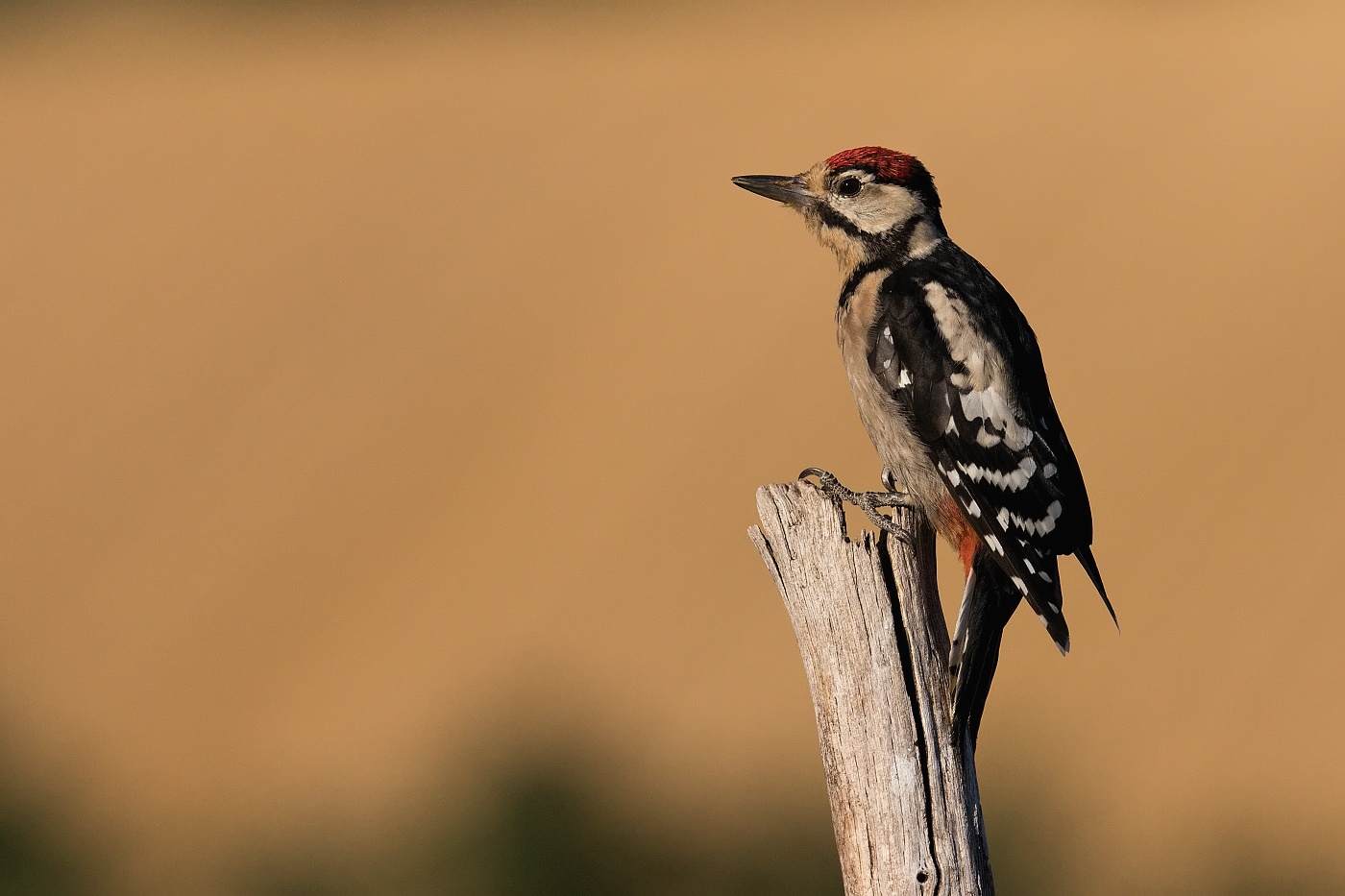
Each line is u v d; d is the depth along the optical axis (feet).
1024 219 79.61
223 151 104.47
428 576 56.95
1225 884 38.17
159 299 82.23
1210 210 77.66
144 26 143.95
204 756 47.80
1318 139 84.84
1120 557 50.52
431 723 47.78
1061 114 93.86
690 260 80.64
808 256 79.87
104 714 50.37
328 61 128.57
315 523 61.72
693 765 40.78
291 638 54.65
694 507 58.44
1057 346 65.87
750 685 46.14
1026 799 39.32
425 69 122.31
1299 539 50.19
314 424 69.10
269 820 43.29
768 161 93.04
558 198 90.99
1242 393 59.67
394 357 74.28
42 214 94.94
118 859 42.22
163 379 73.92
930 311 23.31
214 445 68.23
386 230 88.79
